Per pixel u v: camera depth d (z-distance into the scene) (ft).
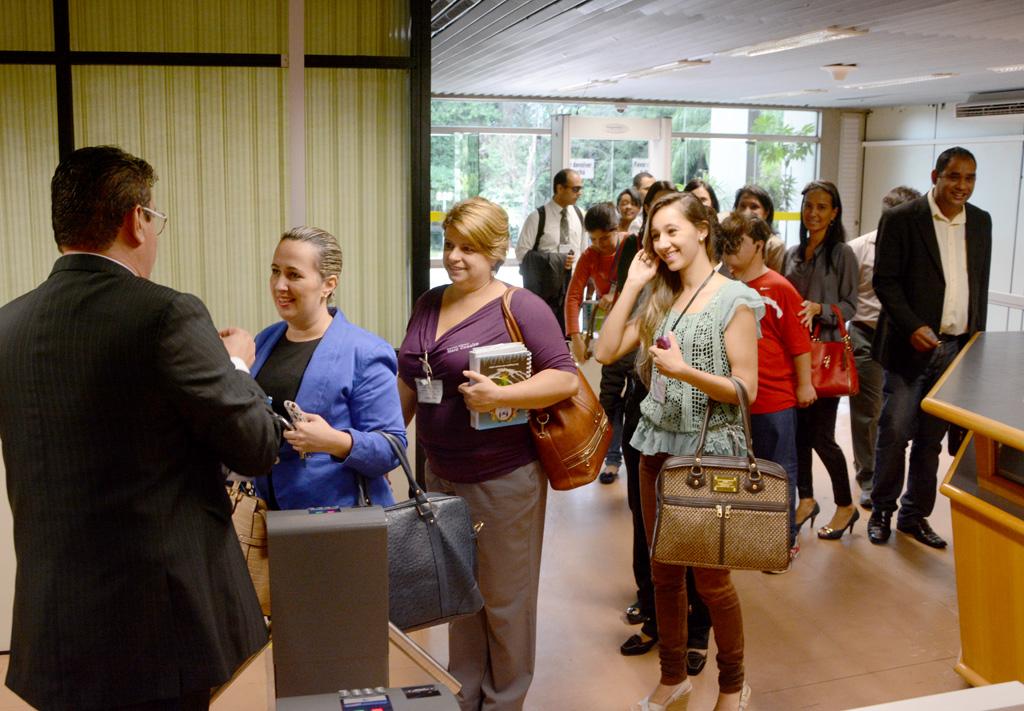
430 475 8.89
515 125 38.32
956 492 9.68
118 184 5.40
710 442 8.64
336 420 7.52
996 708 3.08
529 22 18.51
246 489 6.66
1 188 10.49
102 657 5.30
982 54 23.29
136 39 10.50
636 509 10.77
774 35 19.98
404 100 11.17
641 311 9.32
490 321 8.39
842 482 14.37
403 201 11.34
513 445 8.43
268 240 11.07
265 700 9.51
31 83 10.40
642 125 38.83
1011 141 36.04
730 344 8.55
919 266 13.83
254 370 7.71
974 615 9.66
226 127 10.78
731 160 41.81
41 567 5.36
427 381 8.43
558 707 9.75
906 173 41.37
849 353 13.53
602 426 8.70
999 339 13.47
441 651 10.78
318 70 10.90
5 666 10.30
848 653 10.89
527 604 8.68
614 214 16.93
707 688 10.17
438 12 17.81
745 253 11.39
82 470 5.29
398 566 6.68
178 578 5.38
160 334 5.23
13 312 5.47
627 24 18.65
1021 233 35.99
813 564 13.58
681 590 9.18
